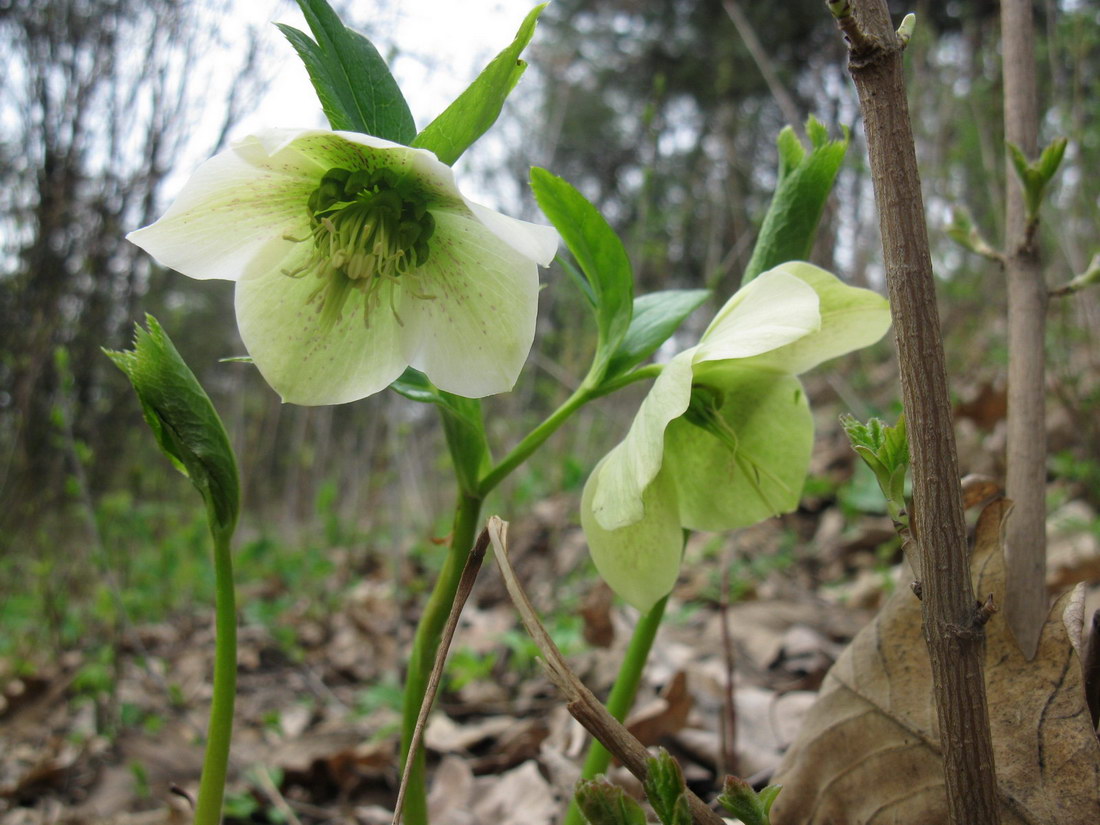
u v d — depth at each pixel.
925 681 0.13
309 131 0.12
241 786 0.26
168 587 0.50
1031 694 0.12
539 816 0.22
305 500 0.69
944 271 0.63
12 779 0.29
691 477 0.15
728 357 0.12
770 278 0.13
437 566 0.52
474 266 0.14
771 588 0.41
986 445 0.45
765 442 0.15
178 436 0.13
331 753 0.27
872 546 0.44
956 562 0.10
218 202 0.13
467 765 0.25
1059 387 0.40
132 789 0.27
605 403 0.66
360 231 0.14
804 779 0.14
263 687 0.39
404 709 0.15
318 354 0.14
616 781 0.22
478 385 0.14
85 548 0.53
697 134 1.44
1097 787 0.11
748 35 0.39
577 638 0.32
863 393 0.62
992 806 0.10
